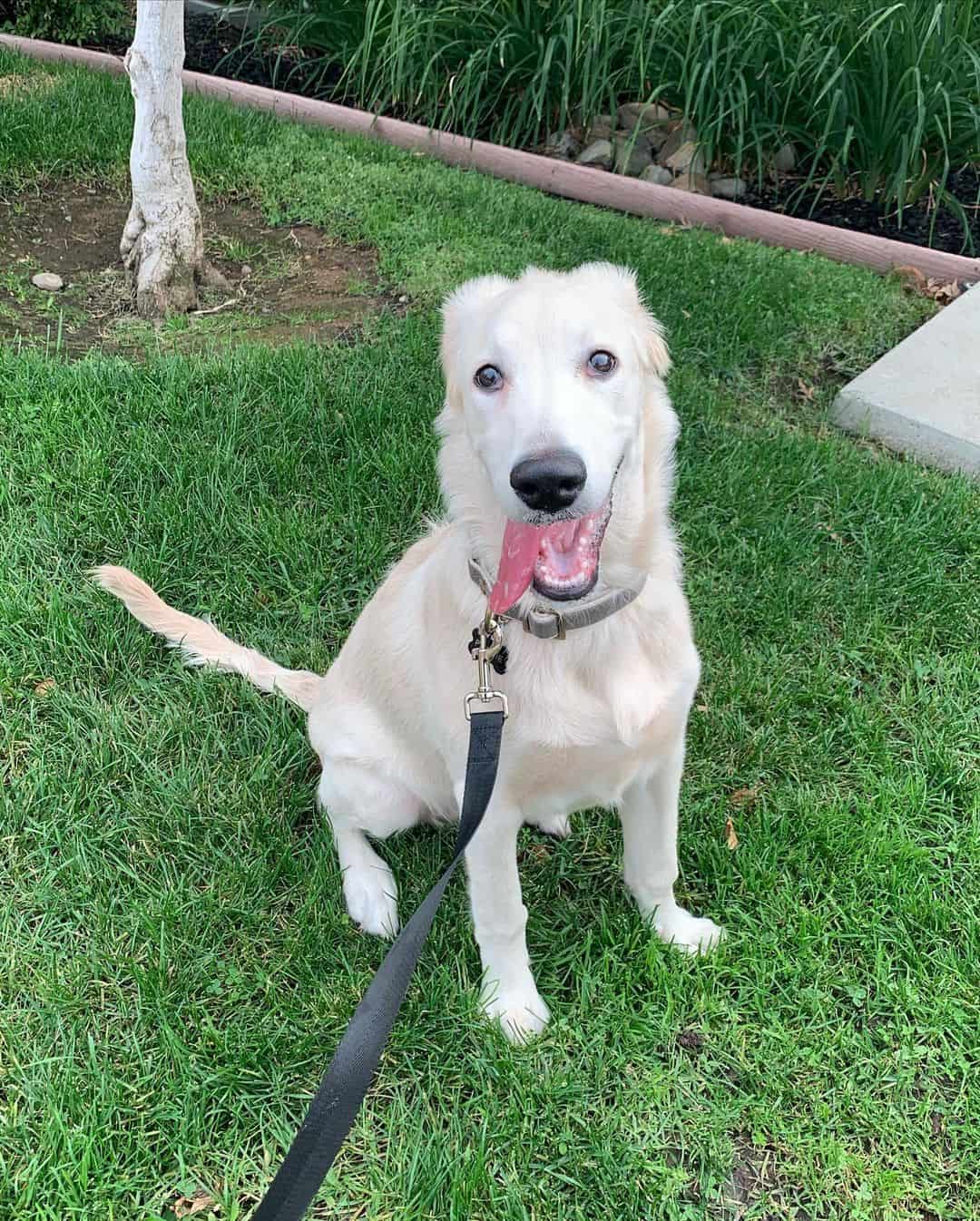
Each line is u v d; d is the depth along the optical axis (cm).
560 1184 215
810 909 266
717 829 285
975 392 455
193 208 508
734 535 380
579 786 226
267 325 499
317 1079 230
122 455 396
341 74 789
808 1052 235
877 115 620
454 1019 238
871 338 509
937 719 316
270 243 573
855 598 357
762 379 481
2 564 346
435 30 712
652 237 573
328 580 357
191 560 361
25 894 260
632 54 676
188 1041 236
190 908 258
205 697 312
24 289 510
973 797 290
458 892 271
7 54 746
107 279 528
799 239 598
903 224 624
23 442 395
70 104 662
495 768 197
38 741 297
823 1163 216
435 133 688
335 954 250
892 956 252
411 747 256
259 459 398
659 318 492
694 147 673
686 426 428
